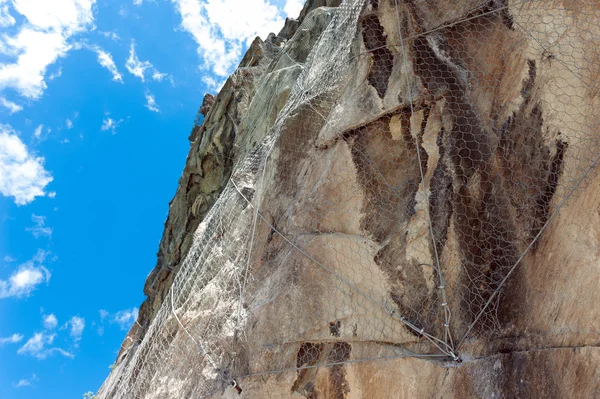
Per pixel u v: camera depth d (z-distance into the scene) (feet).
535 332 8.27
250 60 33.53
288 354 10.47
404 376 9.12
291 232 11.69
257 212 12.98
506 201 9.24
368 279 10.07
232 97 30.37
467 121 10.07
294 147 13.05
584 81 8.96
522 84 9.64
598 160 8.46
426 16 11.12
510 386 8.14
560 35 9.46
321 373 10.03
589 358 7.63
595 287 7.94
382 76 11.39
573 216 8.46
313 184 11.92
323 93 13.05
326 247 10.80
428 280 9.52
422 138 10.48
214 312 12.22
